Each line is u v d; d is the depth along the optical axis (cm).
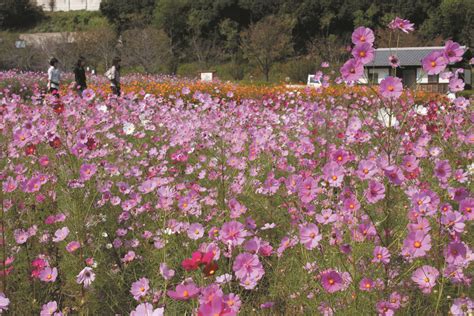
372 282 205
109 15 7162
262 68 4603
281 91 1332
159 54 4347
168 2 6084
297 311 226
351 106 563
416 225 212
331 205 294
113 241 306
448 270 204
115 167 420
